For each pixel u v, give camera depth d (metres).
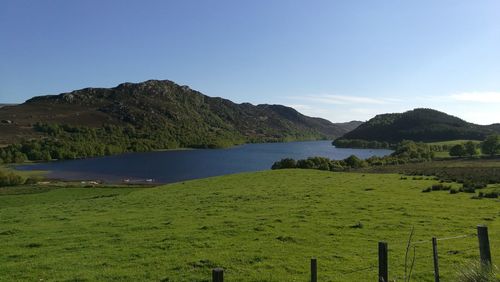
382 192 49.81
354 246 24.62
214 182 69.62
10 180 113.50
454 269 19.75
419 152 179.88
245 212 37.62
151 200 50.75
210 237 27.33
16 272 20.73
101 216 39.25
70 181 135.88
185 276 19.47
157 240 26.89
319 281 18.58
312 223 31.30
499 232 27.48
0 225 36.81
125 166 199.75
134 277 19.53
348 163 140.00
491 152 170.50
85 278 19.44
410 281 18.38
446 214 34.56
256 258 22.22
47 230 32.22
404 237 26.73
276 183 64.06
